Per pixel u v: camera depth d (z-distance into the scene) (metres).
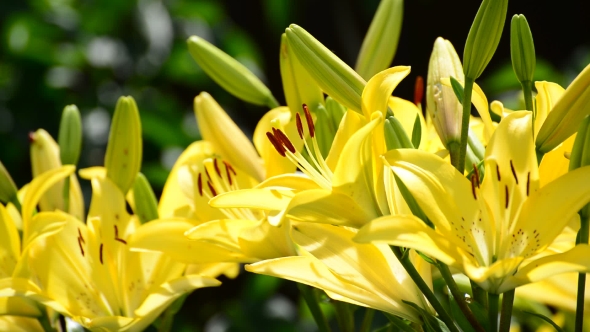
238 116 4.75
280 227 2.95
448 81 2.94
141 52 4.34
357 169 2.86
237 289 4.52
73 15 4.32
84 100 4.26
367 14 5.16
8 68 4.29
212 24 4.43
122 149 3.05
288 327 3.66
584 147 2.86
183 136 4.11
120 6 4.31
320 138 3.01
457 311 2.90
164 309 2.99
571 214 2.85
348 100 2.92
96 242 3.03
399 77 2.88
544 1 5.33
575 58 4.27
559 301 3.05
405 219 2.82
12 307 3.00
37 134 3.13
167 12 4.38
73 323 3.02
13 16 4.27
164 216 3.07
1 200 3.07
